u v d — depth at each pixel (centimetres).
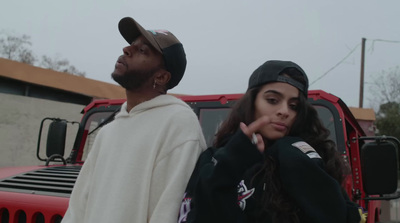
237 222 108
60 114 915
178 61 153
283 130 127
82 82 945
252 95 132
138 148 139
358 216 117
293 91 128
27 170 263
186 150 135
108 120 325
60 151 296
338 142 252
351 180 240
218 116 298
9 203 202
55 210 189
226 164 107
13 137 834
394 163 195
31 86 892
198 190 110
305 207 109
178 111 146
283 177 116
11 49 2103
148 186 133
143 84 151
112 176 138
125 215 130
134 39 157
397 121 1900
